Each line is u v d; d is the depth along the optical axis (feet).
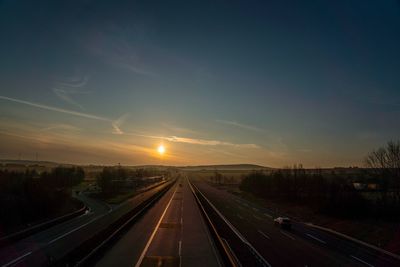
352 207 165.78
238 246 100.68
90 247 89.92
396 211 163.32
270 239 114.73
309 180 261.65
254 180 356.79
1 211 126.31
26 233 112.78
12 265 77.30
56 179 330.54
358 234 127.65
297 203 242.78
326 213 176.14
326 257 90.48
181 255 87.15
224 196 319.88
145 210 188.96
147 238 108.78
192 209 200.03
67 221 151.02
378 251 100.32
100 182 333.21
